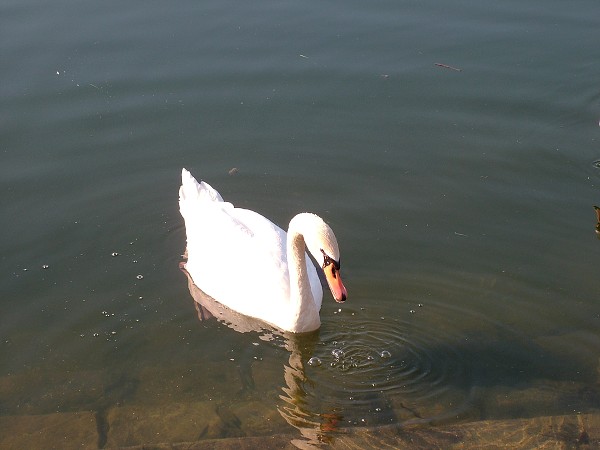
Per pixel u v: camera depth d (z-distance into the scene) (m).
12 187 12.66
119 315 10.60
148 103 14.49
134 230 12.13
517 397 9.19
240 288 10.98
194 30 16.47
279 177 12.99
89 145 13.58
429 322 10.43
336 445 8.51
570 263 11.22
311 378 9.62
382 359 9.86
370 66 15.40
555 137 13.66
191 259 11.55
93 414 9.00
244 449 8.46
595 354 9.78
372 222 12.10
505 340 10.06
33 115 14.12
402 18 16.94
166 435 8.73
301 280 10.23
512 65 15.42
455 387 9.37
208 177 12.98
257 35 16.33
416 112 14.27
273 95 14.70
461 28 16.58
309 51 15.80
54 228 12.01
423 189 12.68
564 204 12.29
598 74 15.09
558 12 17.09
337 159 13.33
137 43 15.99
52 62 15.38
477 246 11.59
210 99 14.60
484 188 12.66
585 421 8.74
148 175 13.05
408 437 8.60
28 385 9.44
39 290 10.92
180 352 10.06
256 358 10.01
